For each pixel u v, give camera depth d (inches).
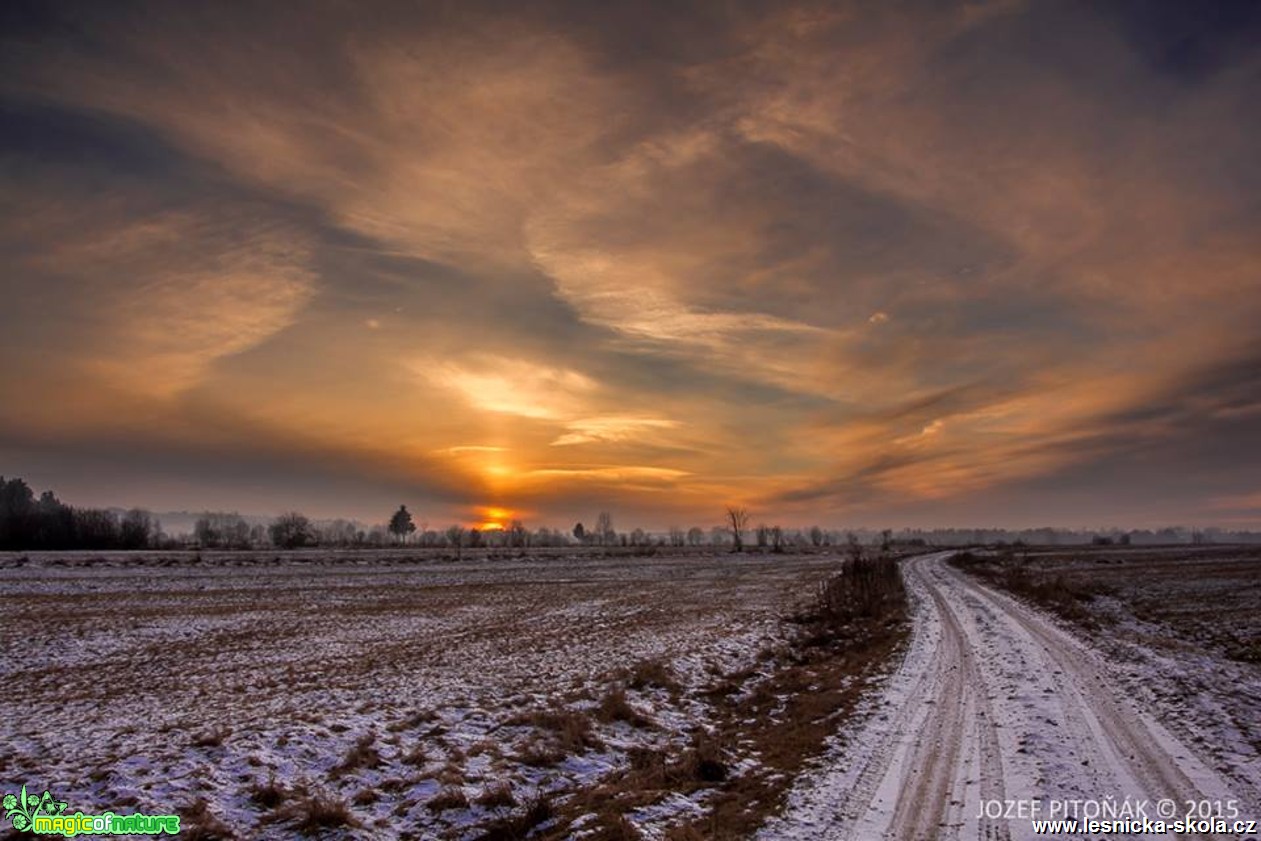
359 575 2274.9
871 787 433.7
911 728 566.3
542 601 1696.6
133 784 399.2
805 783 443.8
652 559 3673.7
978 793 418.9
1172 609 1519.4
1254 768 457.1
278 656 978.7
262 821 372.8
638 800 419.5
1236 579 2269.9
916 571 2723.9
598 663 909.8
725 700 721.6
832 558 4205.2
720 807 409.4
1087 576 2444.6
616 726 591.8
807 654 989.8
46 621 1230.3
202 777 416.5
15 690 767.7
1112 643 978.7
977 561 3457.2
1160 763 469.1
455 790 419.8
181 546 4101.9
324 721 557.9
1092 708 613.0
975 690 698.8
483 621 1347.2
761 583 2233.0
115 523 4244.6
